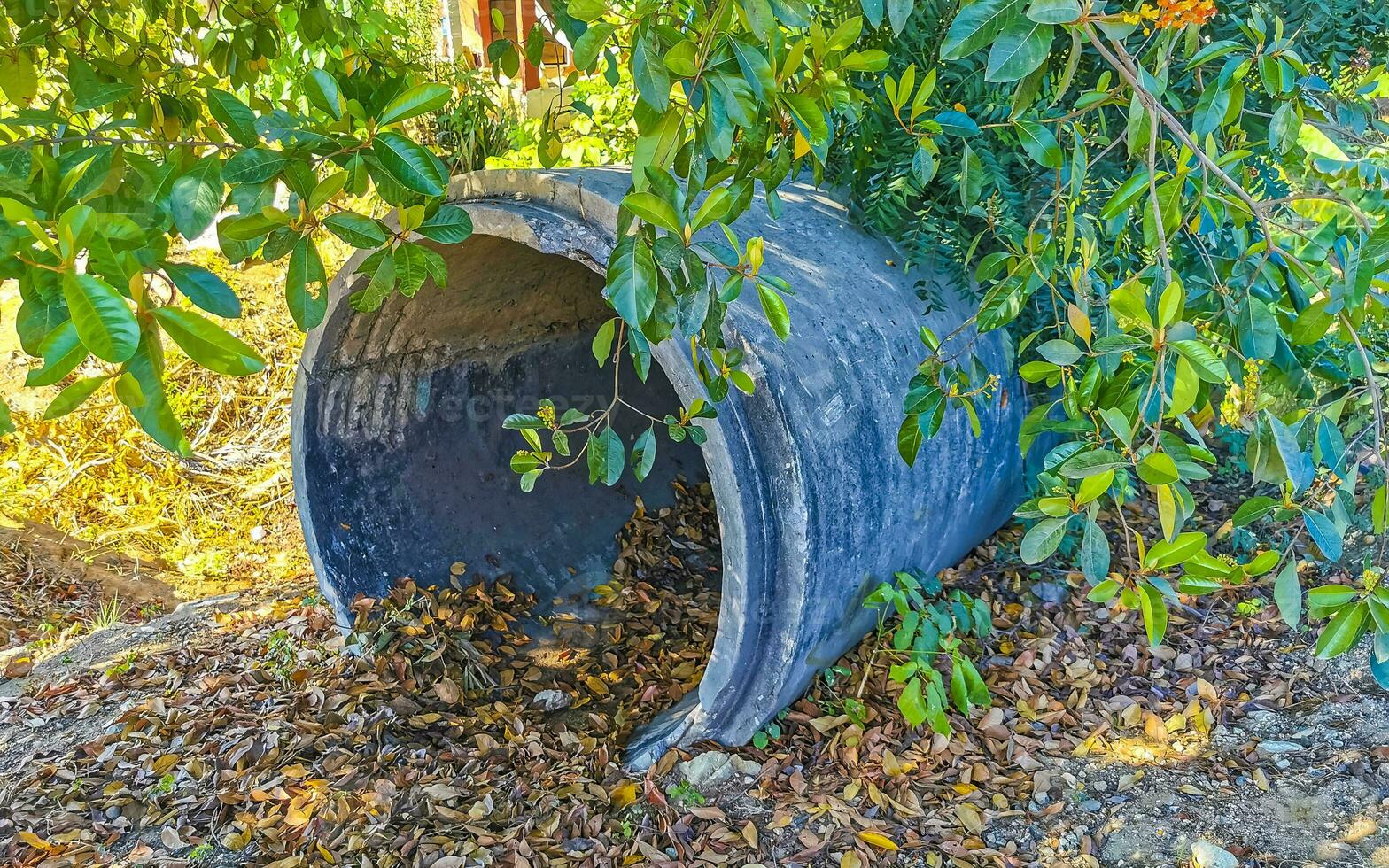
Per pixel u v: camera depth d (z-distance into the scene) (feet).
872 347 11.53
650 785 11.19
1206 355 5.10
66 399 3.67
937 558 14.06
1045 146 6.83
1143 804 10.69
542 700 14.05
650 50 5.47
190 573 20.26
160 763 12.00
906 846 10.29
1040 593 14.84
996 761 11.58
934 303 12.55
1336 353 7.97
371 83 8.23
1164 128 8.13
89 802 11.49
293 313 5.10
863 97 7.19
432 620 15.10
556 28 9.86
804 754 11.80
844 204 14.15
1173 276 5.75
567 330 18.80
